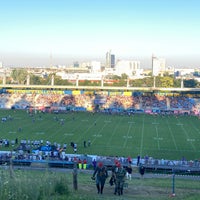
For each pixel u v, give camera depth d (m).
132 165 59.53
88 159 60.06
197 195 25.84
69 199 19.02
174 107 166.25
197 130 109.50
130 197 24.44
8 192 16.62
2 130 101.31
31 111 147.38
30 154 62.97
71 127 109.62
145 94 180.88
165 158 71.75
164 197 25.00
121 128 110.06
